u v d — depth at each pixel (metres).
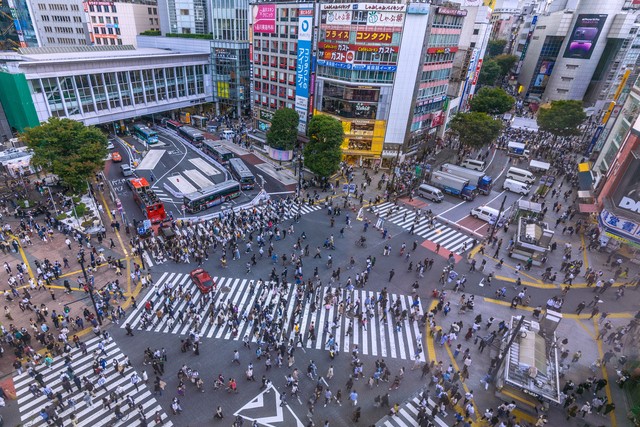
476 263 43.59
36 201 50.94
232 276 39.31
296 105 73.25
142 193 51.12
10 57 73.44
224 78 89.31
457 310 36.22
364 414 26.30
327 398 26.66
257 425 25.09
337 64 63.16
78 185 49.34
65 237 44.00
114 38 114.31
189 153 73.88
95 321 31.64
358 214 52.00
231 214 51.06
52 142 48.41
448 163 66.31
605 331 33.41
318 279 38.03
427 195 58.75
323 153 57.06
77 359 29.22
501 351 30.23
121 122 80.88
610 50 104.62
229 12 94.06
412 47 59.97
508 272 42.25
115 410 24.78
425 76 65.00
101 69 69.94
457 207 56.84
